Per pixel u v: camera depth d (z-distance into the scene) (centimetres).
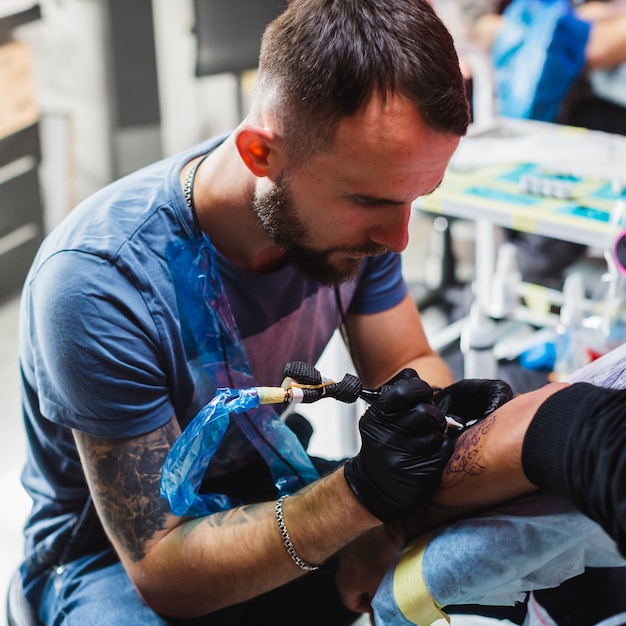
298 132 92
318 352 133
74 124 317
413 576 94
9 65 291
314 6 92
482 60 206
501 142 199
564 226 161
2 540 198
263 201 101
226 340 114
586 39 251
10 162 300
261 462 128
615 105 265
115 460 107
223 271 112
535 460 81
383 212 96
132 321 106
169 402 111
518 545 88
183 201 109
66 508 126
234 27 308
